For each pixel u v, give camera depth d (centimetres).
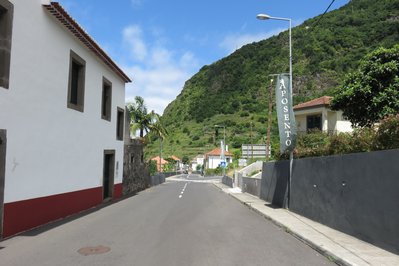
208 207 1811
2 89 944
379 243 830
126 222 1240
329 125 3241
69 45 1386
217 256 777
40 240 923
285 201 1673
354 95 1948
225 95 12094
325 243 877
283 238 1008
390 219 788
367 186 897
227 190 3266
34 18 1109
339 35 8225
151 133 4078
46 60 1195
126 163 2528
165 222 1250
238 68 12338
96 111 1752
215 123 11406
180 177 8356
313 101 3503
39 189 1151
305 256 796
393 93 1831
